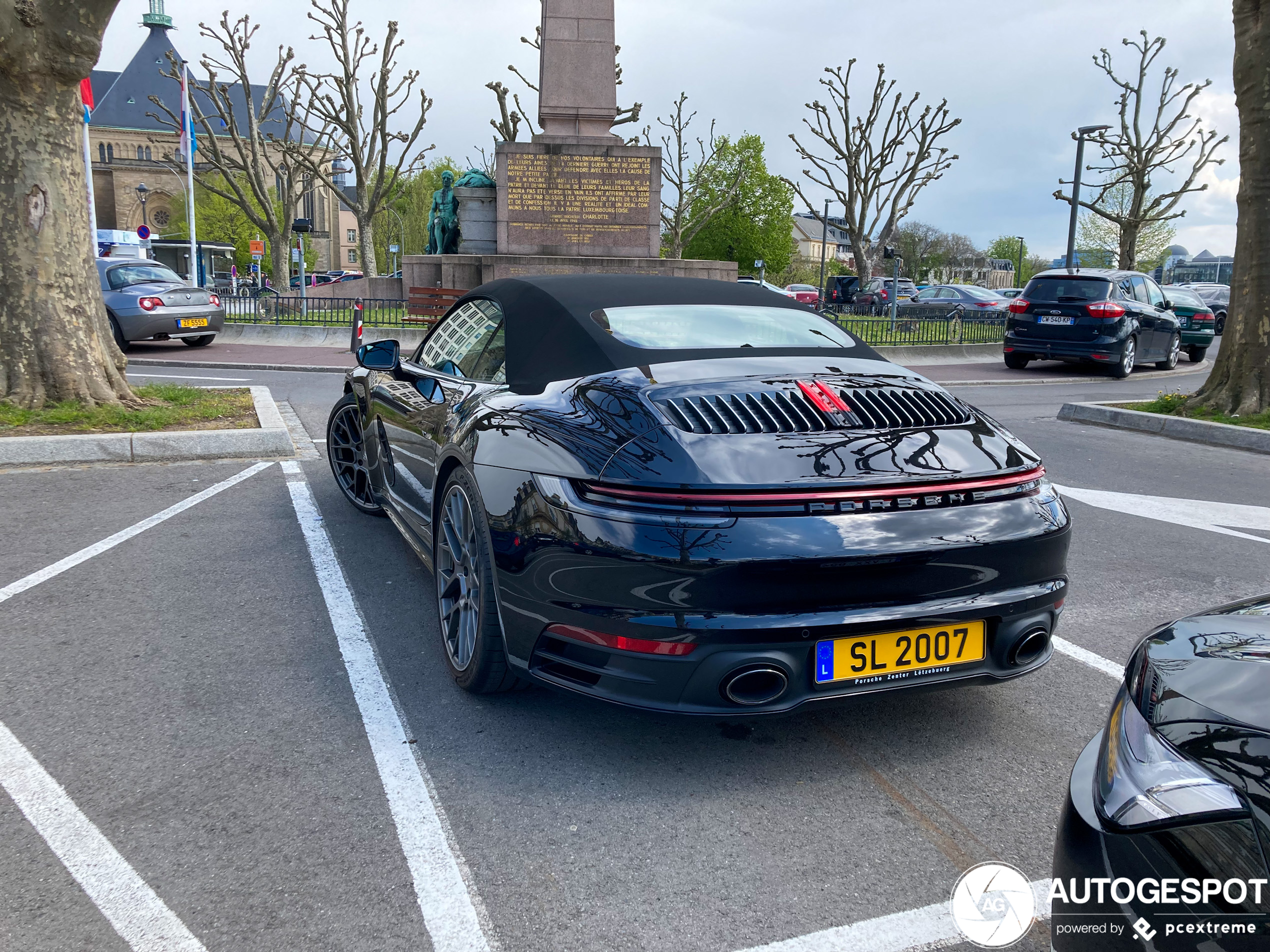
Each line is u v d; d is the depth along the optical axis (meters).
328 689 3.13
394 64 33.38
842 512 2.34
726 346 3.11
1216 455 8.20
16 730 2.79
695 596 2.28
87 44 7.23
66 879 2.10
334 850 2.24
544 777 2.60
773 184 65.19
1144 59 33.81
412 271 21.09
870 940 1.95
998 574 2.47
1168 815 1.35
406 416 3.99
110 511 5.33
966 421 2.78
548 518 2.50
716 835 2.34
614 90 18.97
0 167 7.19
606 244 19.23
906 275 106.12
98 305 7.80
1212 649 1.56
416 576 4.31
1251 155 9.16
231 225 71.31
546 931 1.96
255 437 6.96
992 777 2.65
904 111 37.91
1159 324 16.33
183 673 3.23
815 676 2.36
